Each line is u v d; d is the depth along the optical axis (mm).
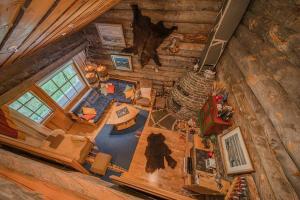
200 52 4285
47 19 1106
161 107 5191
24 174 1232
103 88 5621
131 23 4160
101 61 5570
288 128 1426
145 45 4105
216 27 3141
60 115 4715
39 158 2342
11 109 3285
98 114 4988
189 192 3109
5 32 818
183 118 4637
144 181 3357
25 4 624
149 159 3713
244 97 2432
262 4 2295
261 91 1935
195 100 4113
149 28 3852
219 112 2977
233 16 2795
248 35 2570
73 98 5254
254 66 2201
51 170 1325
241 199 2037
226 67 3311
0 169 1248
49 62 3941
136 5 3695
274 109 1652
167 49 4434
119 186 1672
